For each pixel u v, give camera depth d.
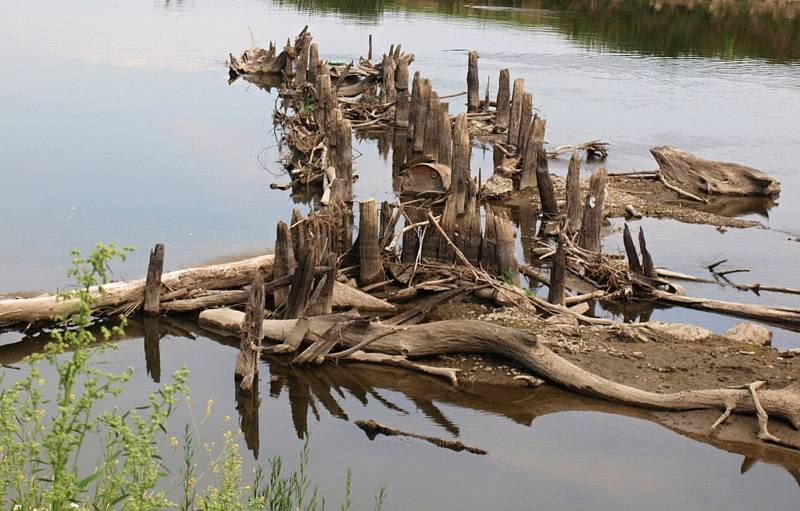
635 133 36.84
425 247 20.80
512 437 14.55
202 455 13.26
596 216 22.36
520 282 20.55
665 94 44.69
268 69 47.19
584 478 13.41
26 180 27.30
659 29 65.62
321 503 12.46
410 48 54.94
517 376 16.27
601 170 22.22
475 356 17.02
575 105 41.41
